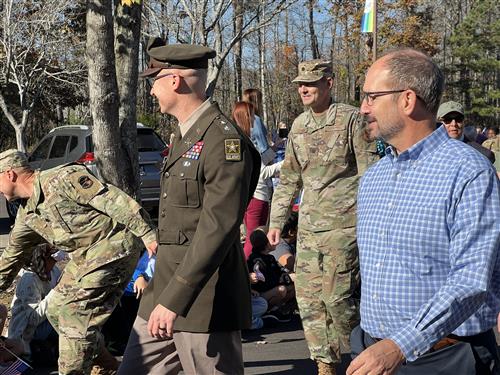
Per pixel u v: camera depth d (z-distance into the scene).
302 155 4.78
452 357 2.51
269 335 6.60
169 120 28.67
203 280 3.08
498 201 2.36
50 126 34.28
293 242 7.44
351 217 4.68
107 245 4.26
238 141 3.17
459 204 2.38
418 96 2.48
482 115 46.56
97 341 4.32
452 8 51.59
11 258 4.52
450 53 50.38
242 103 7.77
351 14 37.78
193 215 3.23
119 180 7.23
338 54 48.41
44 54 22.14
